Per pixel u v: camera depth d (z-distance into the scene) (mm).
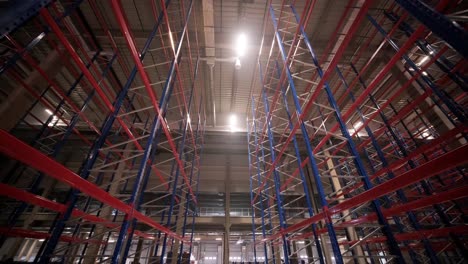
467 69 7262
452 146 9539
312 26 11141
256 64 12930
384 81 13023
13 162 12906
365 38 11188
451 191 3434
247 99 15773
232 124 16719
